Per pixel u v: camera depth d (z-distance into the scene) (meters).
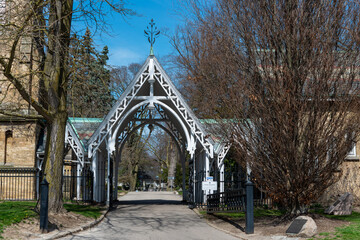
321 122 13.61
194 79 27.56
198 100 28.16
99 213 18.11
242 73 15.43
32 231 12.54
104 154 26.75
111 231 14.02
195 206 21.72
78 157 22.75
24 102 24.34
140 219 17.33
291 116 13.69
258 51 15.14
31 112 24.55
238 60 15.62
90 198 22.45
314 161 13.77
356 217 15.67
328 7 14.12
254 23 15.34
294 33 14.04
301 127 13.83
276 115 13.95
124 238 12.70
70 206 19.42
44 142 25.77
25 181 24.34
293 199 14.89
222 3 17.55
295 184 14.09
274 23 14.64
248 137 14.81
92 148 21.56
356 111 13.78
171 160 57.66
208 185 19.84
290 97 13.70
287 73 13.78
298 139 13.91
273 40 14.55
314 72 13.64
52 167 15.23
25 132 24.64
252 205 13.66
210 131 21.28
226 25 17.16
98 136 21.44
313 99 13.57
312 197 14.55
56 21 14.84
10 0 14.65
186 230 14.60
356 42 13.70
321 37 13.84
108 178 21.44
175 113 21.58
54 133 15.41
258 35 14.98
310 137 13.59
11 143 24.84
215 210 17.09
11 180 24.28
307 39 13.95
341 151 13.84
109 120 21.33
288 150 13.73
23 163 24.53
